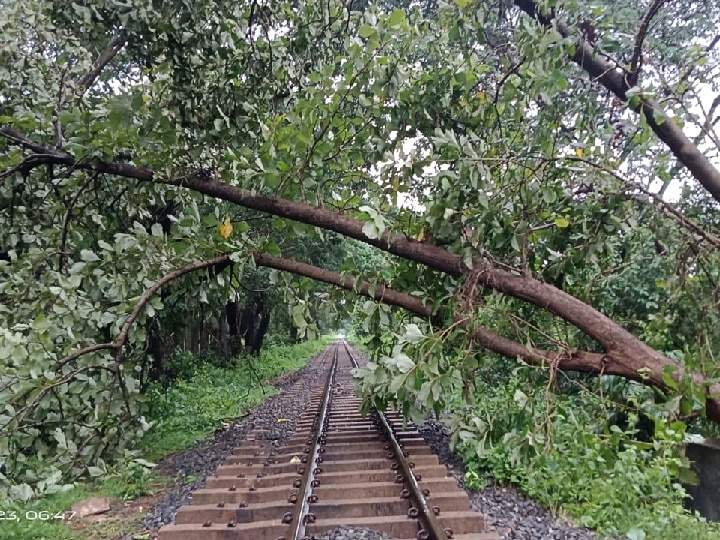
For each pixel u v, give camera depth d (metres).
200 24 5.51
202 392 14.70
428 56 5.78
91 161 5.45
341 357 34.81
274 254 5.61
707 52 4.57
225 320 21.38
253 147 5.90
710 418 3.36
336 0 6.13
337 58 5.21
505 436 3.62
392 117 5.38
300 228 5.64
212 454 8.48
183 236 5.36
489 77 5.49
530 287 4.27
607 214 4.52
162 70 5.72
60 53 6.14
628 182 3.98
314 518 5.10
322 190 5.52
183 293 6.02
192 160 5.49
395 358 3.78
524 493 6.19
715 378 3.21
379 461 6.99
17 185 5.84
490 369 9.12
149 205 7.51
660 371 3.56
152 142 5.17
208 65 5.66
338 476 6.40
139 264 5.09
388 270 5.51
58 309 4.37
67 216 5.75
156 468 8.17
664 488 5.75
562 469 5.83
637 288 6.51
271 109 6.29
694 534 5.19
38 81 5.81
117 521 5.87
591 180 4.41
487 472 6.68
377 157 5.57
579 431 4.05
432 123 5.36
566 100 4.85
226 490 6.14
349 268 5.29
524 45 4.14
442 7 4.92
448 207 4.25
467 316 4.22
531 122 4.92
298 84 6.39
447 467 7.02
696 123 4.06
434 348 3.90
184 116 5.62
